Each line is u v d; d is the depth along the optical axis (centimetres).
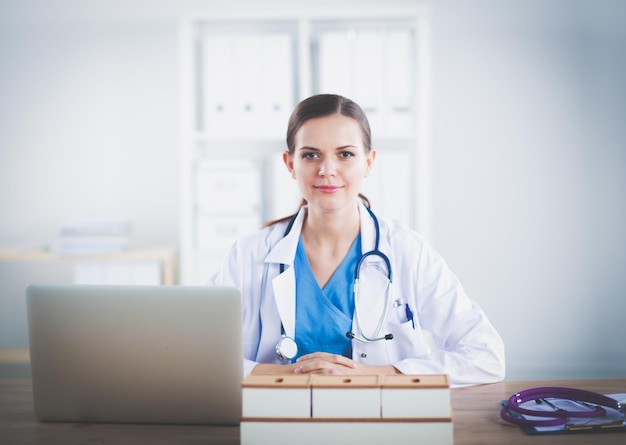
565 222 364
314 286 160
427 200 306
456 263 366
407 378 111
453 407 131
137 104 357
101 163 359
